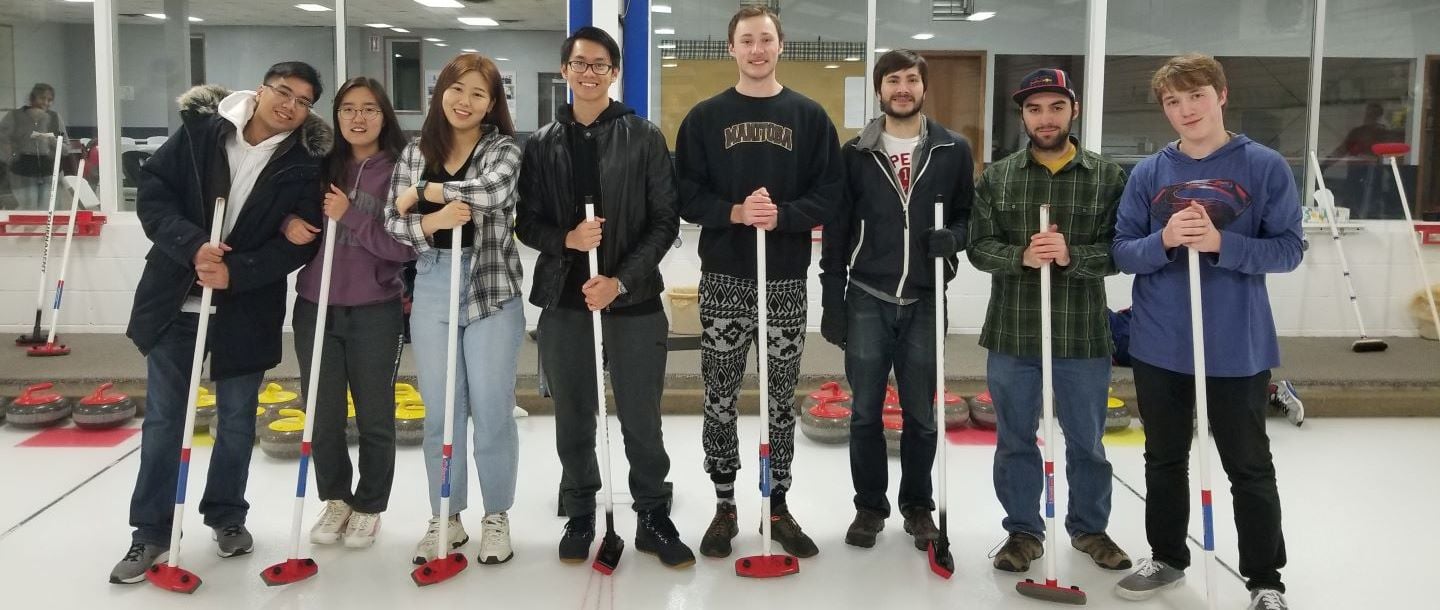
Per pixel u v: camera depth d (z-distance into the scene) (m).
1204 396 2.30
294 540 2.65
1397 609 2.54
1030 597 2.58
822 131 2.77
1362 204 5.88
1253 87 5.81
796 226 2.68
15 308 5.59
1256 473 2.42
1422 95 5.81
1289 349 5.34
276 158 2.67
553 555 2.87
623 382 2.75
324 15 5.80
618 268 2.69
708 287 2.81
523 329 2.80
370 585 2.65
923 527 2.92
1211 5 5.74
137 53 5.68
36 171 5.66
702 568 2.78
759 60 2.70
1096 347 2.64
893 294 2.81
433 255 2.71
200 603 2.53
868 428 2.93
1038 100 2.56
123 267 5.59
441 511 2.67
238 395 2.77
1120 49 5.75
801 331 2.83
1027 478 2.78
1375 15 5.76
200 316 2.56
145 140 5.74
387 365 2.86
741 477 3.63
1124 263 2.47
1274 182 2.34
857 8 5.67
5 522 3.10
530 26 6.05
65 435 4.11
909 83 2.78
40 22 5.57
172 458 2.71
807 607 2.53
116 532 3.02
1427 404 4.52
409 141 2.89
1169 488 2.56
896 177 2.80
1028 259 2.55
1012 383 2.73
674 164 2.88
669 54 5.67
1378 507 3.30
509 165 2.61
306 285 2.84
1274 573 2.46
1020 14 5.75
